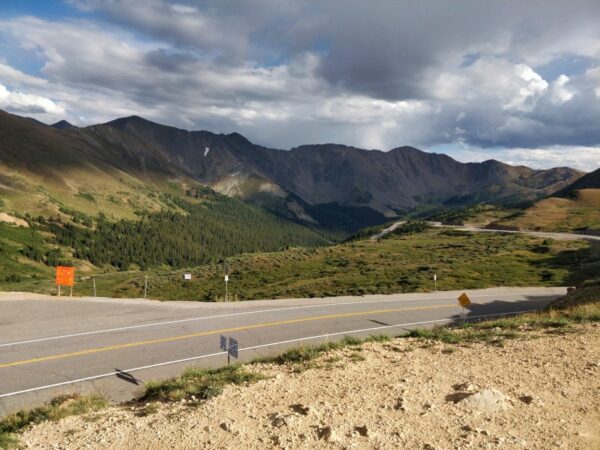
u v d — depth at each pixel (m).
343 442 6.62
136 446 7.25
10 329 20.83
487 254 71.75
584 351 10.75
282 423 7.40
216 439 7.17
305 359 12.41
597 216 131.00
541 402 7.75
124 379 14.67
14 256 165.75
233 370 11.86
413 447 6.41
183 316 24.14
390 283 44.75
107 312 24.78
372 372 10.41
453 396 8.23
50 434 8.38
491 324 15.50
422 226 159.88
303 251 99.19
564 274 49.47
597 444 6.29
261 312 25.62
